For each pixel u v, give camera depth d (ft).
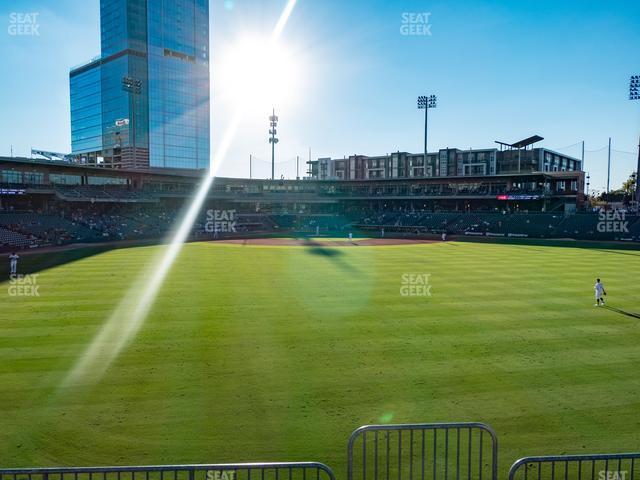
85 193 255.70
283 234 305.73
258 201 355.97
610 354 58.29
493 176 303.89
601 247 206.90
